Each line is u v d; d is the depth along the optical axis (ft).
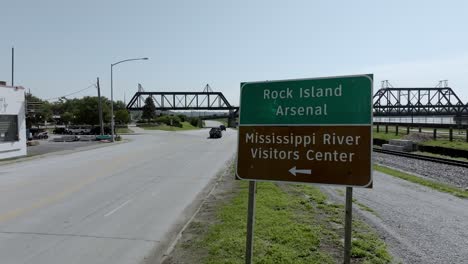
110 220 28.32
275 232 22.33
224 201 33.32
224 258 18.74
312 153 14.69
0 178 50.72
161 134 223.30
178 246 21.16
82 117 277.23
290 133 15.07
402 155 87.86
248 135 15.75
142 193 39.40
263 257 18.51
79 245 22.53
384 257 19.10
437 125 154.30
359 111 14.08
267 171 15.38
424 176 57.11
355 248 19.88
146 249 21.83
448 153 86.22
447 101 470.80
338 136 14.30
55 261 19.98
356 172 14.02
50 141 155.33
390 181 48.06
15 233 24.95
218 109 414.21
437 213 29.91
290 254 18.86
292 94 15.08
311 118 14.76
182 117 416.87
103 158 79.36
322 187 40.96
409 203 33.96
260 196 33.63
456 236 23.40
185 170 58.80
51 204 33.94
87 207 32.73
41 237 24.08
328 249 19.99
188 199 36.32
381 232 23.94
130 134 223.30
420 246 21.30
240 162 15.83
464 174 57.98
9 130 78.38
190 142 144.66
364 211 29.86
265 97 15.53
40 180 48.44
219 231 23.18
